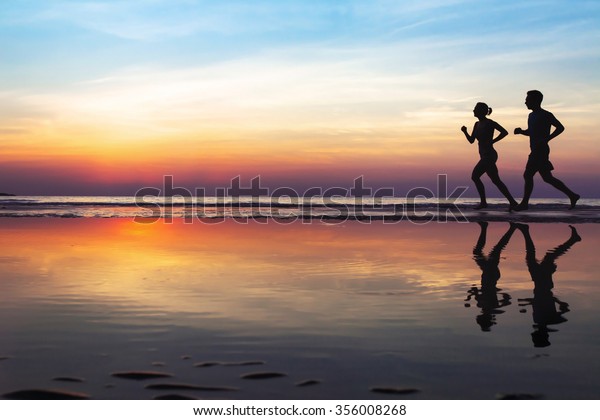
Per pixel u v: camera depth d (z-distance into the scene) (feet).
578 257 17.61
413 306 10.93
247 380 6.99
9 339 8.65
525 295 11.96
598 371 7.34
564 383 6.97
